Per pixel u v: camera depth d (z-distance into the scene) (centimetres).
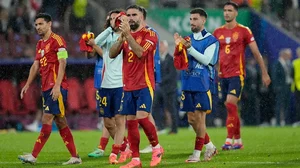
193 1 7350
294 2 7831
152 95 3067
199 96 3381
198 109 3381
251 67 6919
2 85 6450
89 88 6588
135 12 3050
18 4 6781
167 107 5803
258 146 4400
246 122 7044
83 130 6488
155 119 5903
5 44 6556
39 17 3334
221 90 4284
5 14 6681
